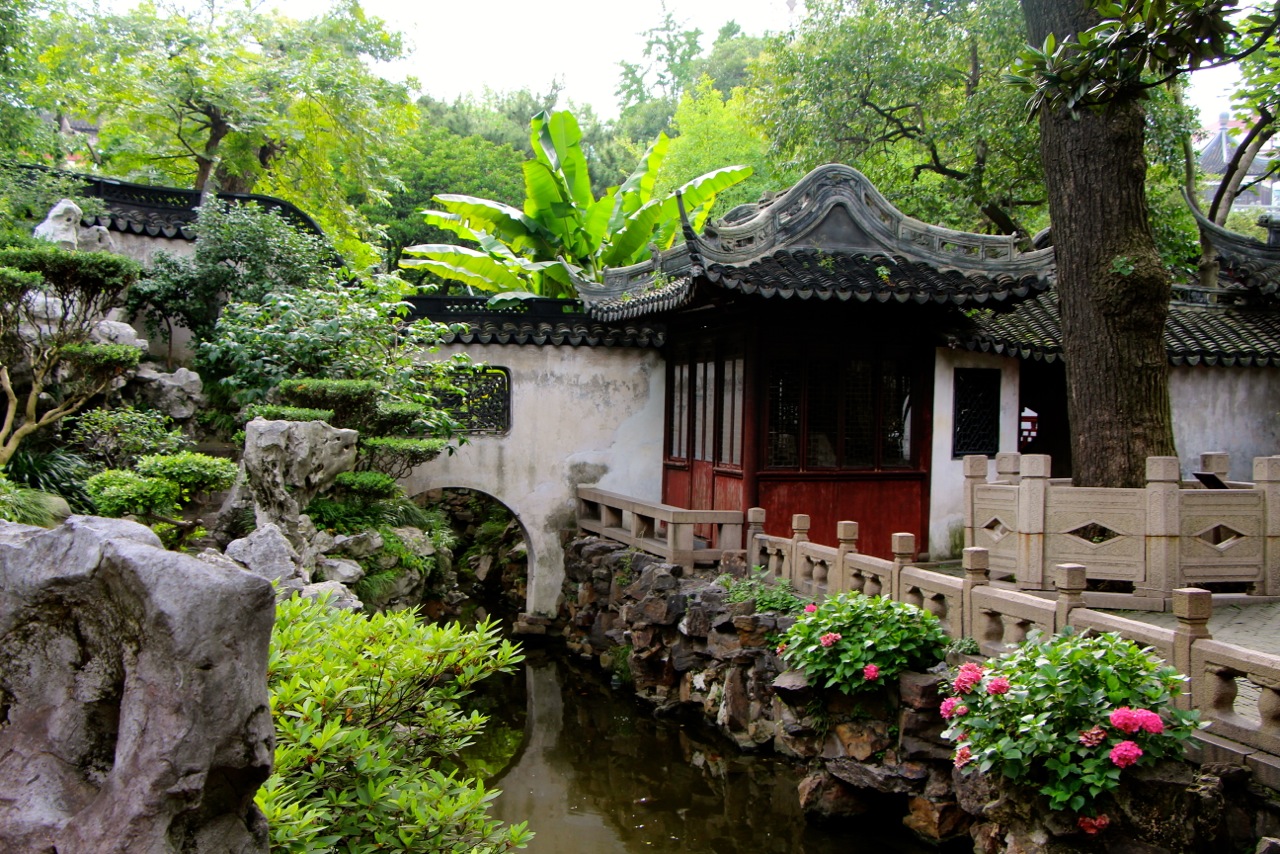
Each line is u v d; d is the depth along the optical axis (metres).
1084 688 5.27
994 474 12.79
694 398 13.33
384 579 9.64
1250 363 13.72
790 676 7.70
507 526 17.61
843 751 7.39
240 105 17.78
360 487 9.93
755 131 22.14
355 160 19.81
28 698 2.12
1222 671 5.47
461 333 13.32
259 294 12.59
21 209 12.58
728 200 25.86
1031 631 6.14
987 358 12.79
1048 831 5.27
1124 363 9.18
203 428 12.12
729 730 9.45
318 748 3.44
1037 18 9.63
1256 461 8.41
